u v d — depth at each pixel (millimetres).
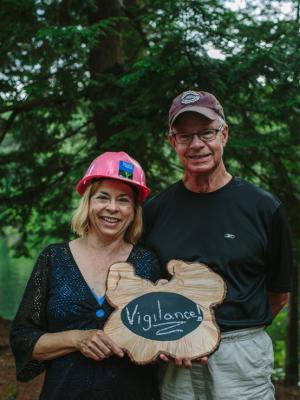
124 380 1886
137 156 5133
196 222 2146
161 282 1959
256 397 2066
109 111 5320
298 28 4500
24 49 5172
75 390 1857
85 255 2055
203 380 2045
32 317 1977
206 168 2125
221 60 4387
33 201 6496
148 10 5590
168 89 4488
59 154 6527
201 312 1863
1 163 6484
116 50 5727
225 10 4449
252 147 4648
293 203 5176
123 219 2061
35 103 5414
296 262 5094
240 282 2078
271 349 2156
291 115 4508
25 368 1938
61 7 5086
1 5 4637
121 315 1856
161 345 1771
